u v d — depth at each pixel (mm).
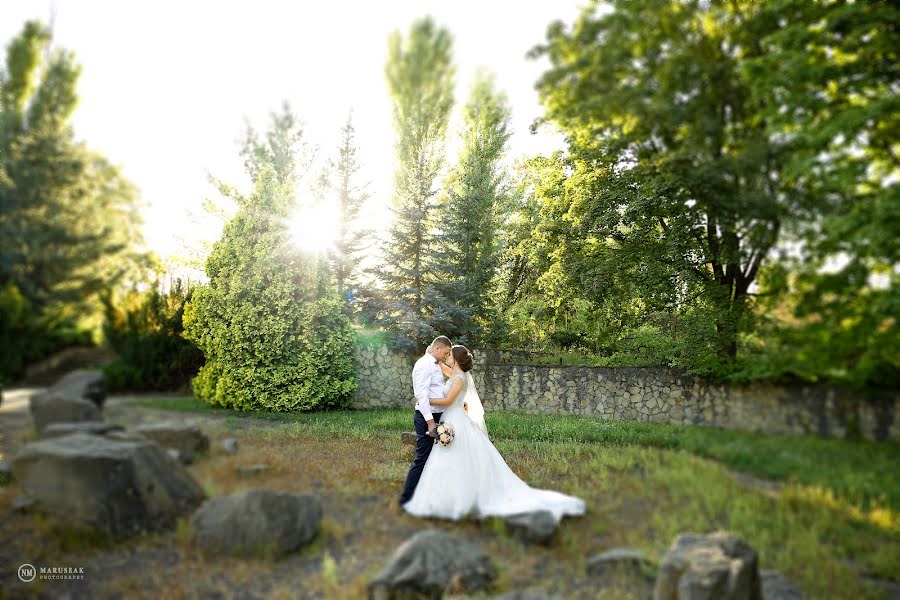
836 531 2488
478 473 3639
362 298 7129
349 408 6566
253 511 2758
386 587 2346
